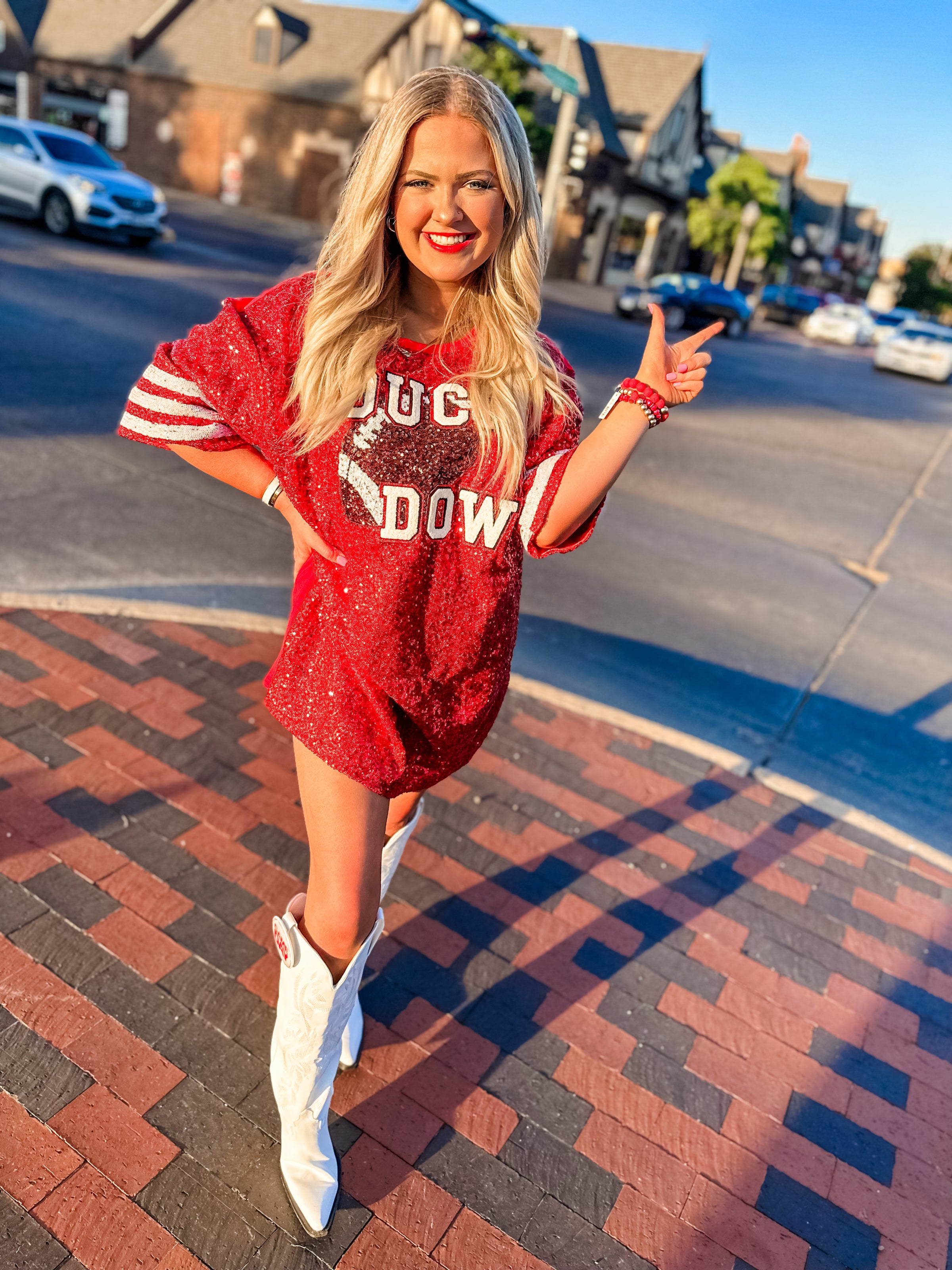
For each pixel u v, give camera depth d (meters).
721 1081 2.29
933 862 3.35
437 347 1.41
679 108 32.34
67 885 2.44
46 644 3.51
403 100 1.29
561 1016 2.37
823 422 12.95
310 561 1.55
